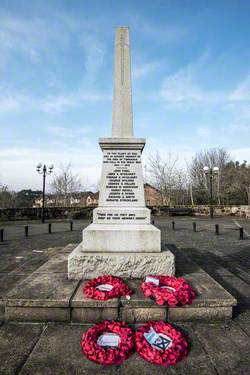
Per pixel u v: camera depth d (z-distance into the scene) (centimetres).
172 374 247
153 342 285
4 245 1045
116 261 426
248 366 259
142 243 457
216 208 2819
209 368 256
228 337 309
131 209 492
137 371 251
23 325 333
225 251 905
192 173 4516
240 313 373
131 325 331
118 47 565
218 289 384
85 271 425
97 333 299
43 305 339
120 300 338
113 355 264
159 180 4031
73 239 1195
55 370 251
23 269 650
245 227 1709
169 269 428
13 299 341
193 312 342
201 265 693
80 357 270
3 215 2198
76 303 336
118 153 513
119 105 546
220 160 4547
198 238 1225
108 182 508
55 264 528
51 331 318
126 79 556
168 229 1596
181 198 4528
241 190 4122
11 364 259
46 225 1848
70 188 4719
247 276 608
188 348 286
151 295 349
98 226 473
